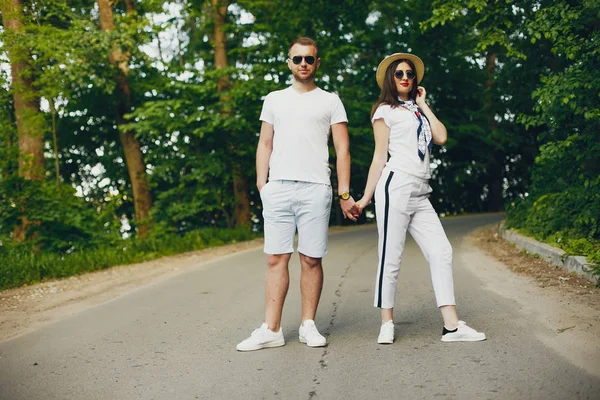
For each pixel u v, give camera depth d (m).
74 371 3.86
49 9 14.63
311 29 18.11
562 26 7.61
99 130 23.17
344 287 6.56
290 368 3.72
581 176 8.22
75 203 12.92
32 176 12.62
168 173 20.09
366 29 21.47
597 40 7.34
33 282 8.49
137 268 9.84
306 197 4.25
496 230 12.99
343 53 18.53
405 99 4.34
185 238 13.67
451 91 26.39
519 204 11.34
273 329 4.27
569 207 8.52
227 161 17.92
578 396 2.97
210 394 3.32
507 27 9.45
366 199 4.30
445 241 4.23
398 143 4.25
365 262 8.68
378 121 4.28
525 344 3.91
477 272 7.20
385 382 3.36
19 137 13.75
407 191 4.18
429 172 4.28
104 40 14.57
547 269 6.96
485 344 3.98
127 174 24.64
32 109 13.83
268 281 4.30
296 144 4.26
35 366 4.00
